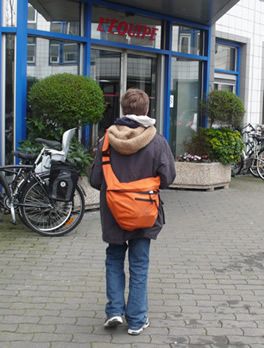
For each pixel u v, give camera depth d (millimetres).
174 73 9688
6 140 6918
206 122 9977
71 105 6172
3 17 6754
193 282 4395
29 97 6480
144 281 3357
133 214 3109
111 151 3307
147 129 3250
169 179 3275
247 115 12547
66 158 6352
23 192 5625
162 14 8961
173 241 5730
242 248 5520
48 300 3914
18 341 3234
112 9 8250
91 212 6996
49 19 7242
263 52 12789
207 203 7969
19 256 4969
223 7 8430
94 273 4543
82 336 3332
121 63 8695
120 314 3371
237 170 11016
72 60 7660
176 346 3225
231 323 3576
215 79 11945
